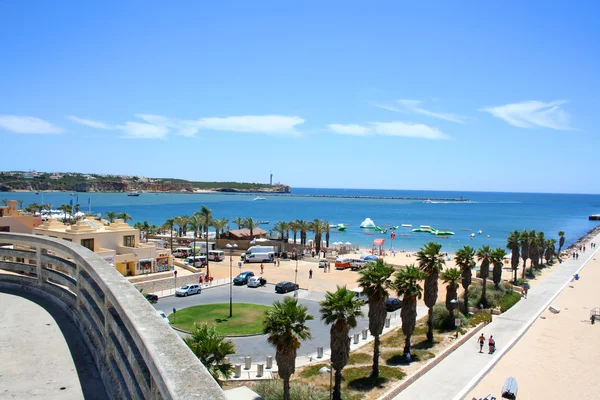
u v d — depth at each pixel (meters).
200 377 4.48
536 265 82.88
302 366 30.80
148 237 99.25
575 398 28.88
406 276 32.41
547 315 48.56
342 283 59.19
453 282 41.88
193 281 55.47
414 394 27.30
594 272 78.81
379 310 29.12
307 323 40.59
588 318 47.62
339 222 186.50
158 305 45.16
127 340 6.54
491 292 52.84
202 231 113.81
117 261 49.62
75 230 48.16
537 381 31.03
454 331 40.19
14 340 9.45
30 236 13.60
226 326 38.03
